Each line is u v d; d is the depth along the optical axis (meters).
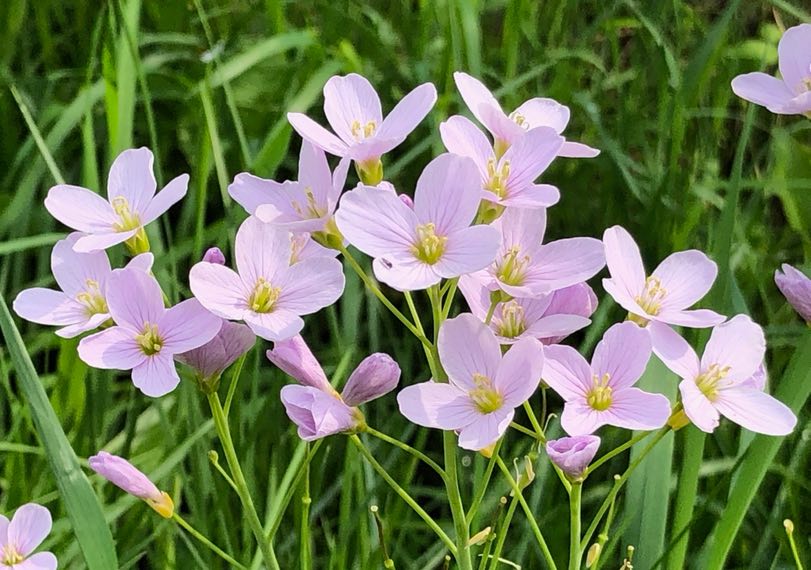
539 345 0.13
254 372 0.21
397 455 0.22
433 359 0.14
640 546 0.17
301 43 0.25
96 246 0.14
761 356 0.14
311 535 0.22
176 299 0.21
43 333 0.23
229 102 0.23
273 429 0.21
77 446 0.20
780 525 0.20
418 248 0.13
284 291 0.14
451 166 0.13
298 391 0.14
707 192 0.24
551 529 0.20
